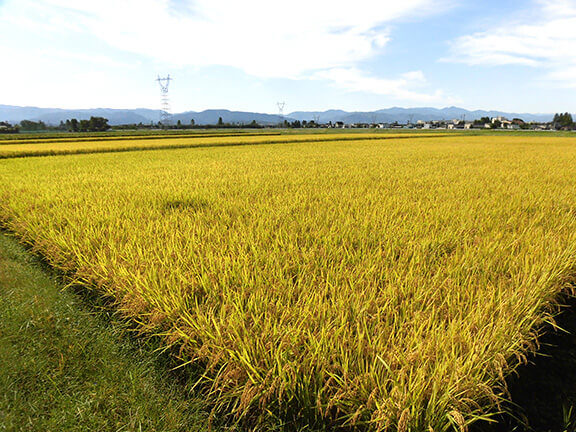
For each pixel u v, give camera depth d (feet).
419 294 9.32
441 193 23.94
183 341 8.29
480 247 12.78
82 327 9.95
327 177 32.12
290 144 102.53
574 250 12.01
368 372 6.40
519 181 28.94
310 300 8.68
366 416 5.92
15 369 8.01
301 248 12.67
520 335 7.34
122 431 6.48
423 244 12.85
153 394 7.50
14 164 48.67
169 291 9.71
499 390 7.49
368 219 16.81
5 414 6.74
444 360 6.59
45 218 18.33
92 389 7.56
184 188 26.09
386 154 60.90
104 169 40.98
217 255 12.22
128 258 12.16
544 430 6.58
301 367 6.61
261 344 7.13
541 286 9.37
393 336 7.54
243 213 18.81
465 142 110.83
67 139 130.00
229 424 6.82
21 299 11.40
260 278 10.10
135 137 144.25
